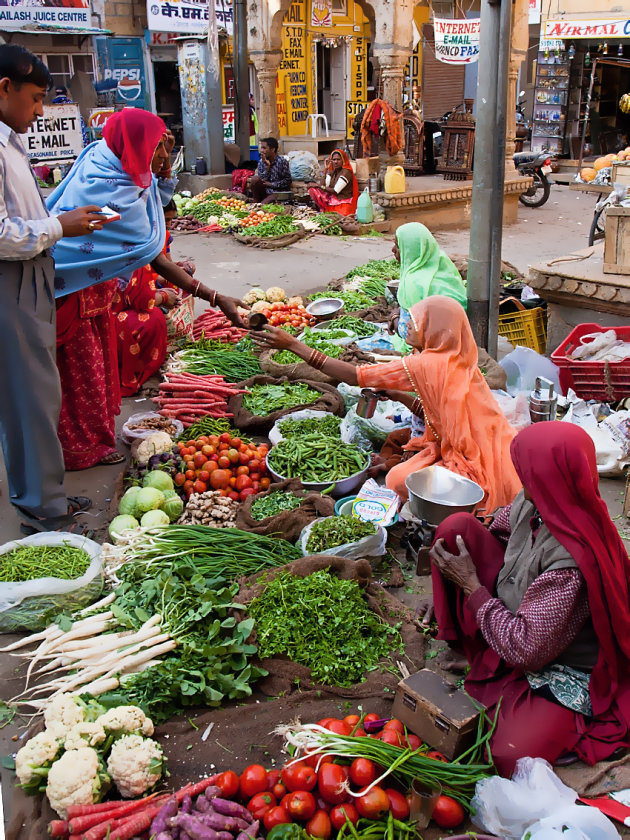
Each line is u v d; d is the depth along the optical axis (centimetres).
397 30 1222
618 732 273
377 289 825
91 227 389
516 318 700
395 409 523
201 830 237
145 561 370
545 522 263
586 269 669
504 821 250
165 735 294
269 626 327
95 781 257
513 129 1311
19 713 306
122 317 578
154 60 1889
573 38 1802
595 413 535
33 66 371
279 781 263
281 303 740
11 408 394
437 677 287
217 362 609
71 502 448
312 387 580
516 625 266
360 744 262
